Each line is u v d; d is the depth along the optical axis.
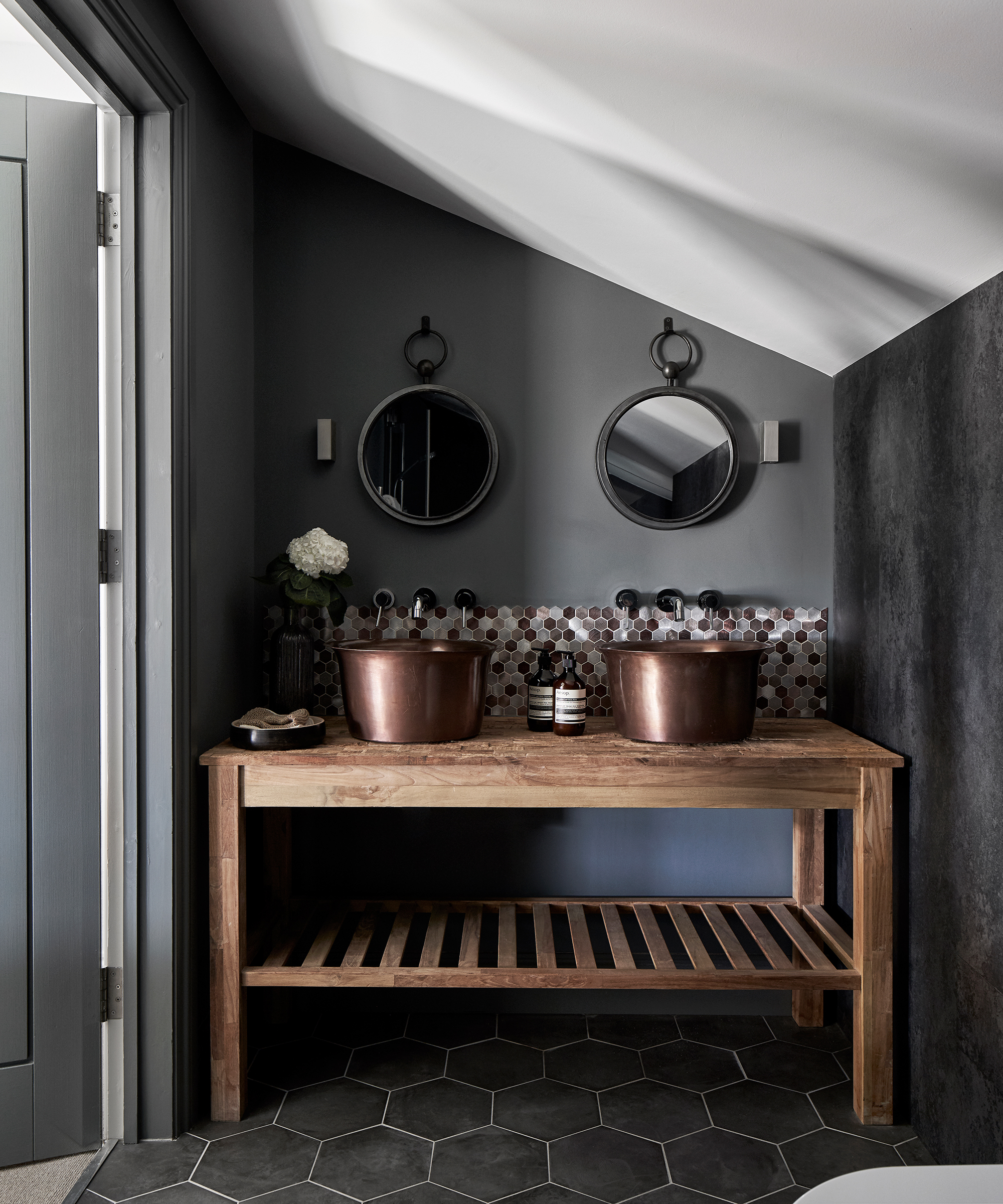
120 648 2.05
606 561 2.75
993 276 1.74
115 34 1.72
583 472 2.75
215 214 2.34
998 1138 1.72
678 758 2.14
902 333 2.20
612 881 2.73
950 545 1.93
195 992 2.15
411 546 2.75
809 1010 2.61
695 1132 2.09
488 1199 1.85
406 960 2.70
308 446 2.74
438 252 2.73
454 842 2.74
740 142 1.64
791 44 1.30
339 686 2.74
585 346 2.74
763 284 2.28
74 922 2.02
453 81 1.85
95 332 2.00
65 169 1.98
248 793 2.15
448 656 2.20
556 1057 2.43
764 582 2.75
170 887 2.05
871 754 2.15
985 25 1.12
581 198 2.20
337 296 2.73
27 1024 1.99
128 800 2.04
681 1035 2.56
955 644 1.91
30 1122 1.99
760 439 2.74
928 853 2.05
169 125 2.02
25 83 2.26
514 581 2.75
